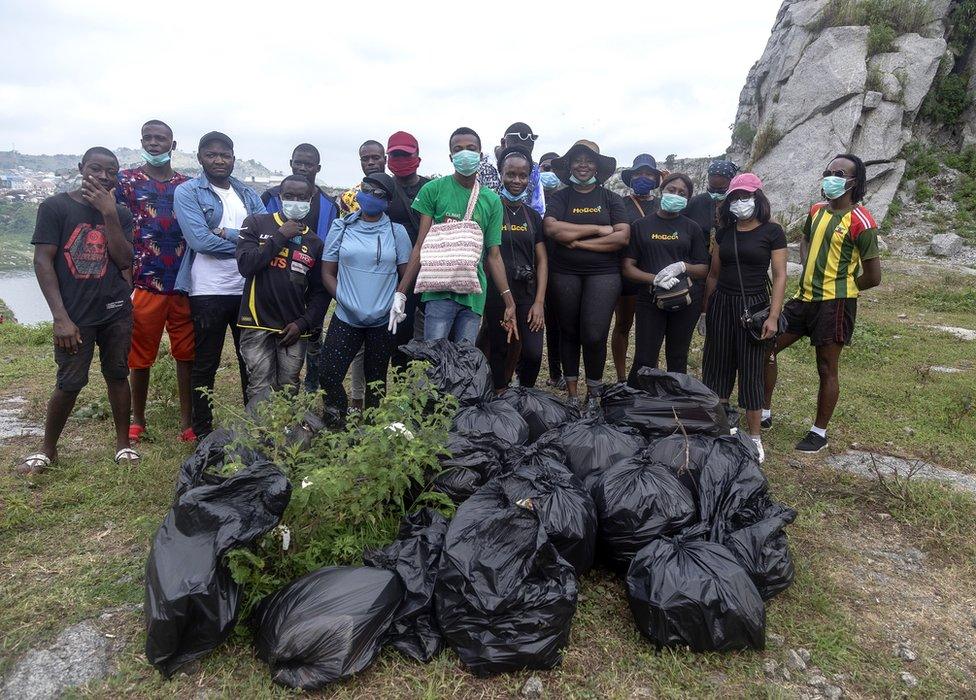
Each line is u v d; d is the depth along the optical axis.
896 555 3.37
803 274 4.64
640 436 3.80
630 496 3.02
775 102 18.67
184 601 2.27
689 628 2.47
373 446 2.87
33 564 3.00
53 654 2.45
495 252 4.41
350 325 4.17
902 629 2.78
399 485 2.89
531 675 2.39
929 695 2.39
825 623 2.76
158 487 3.75
